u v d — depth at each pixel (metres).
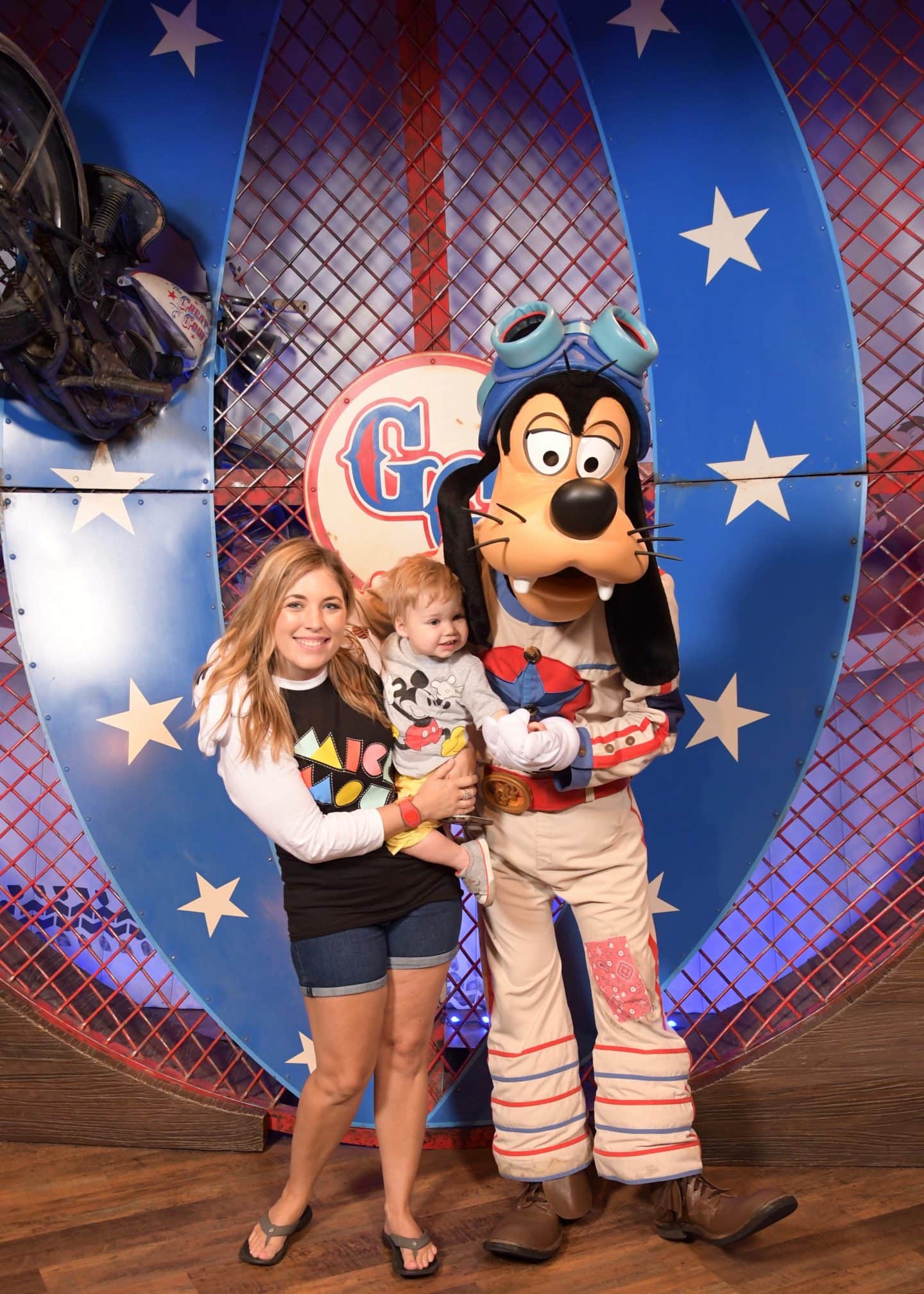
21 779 2.74
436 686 2.04
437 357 2.61
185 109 2.64
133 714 2.65
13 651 3.06
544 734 1.94
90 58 2.64
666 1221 2.19
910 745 3.00
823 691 2.54
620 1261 2.14
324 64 2.68
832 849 2.65
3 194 2.06
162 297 2.47
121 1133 2.68
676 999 3.11
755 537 2.56
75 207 2.31
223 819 2.65
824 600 2.54
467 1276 2.11
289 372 2.71
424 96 2.63
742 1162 2.56
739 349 2.55
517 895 2.23
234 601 2.79
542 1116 2.21
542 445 1.96
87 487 2.64
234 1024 2.67
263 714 1.93
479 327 2.77
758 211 2.54
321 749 1.97
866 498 2.54
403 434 2.62
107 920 2.77
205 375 2.64
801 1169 2.54
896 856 3.03
